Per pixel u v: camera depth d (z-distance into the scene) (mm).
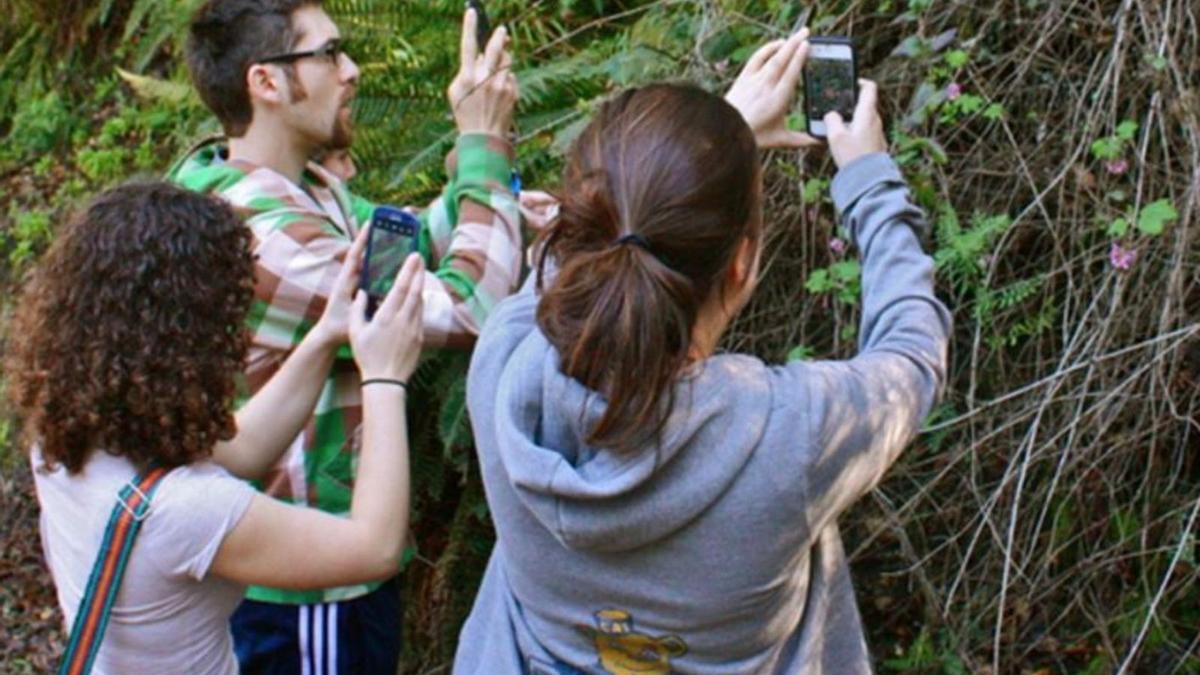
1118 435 2303
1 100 5438
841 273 2229
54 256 1540
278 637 2018
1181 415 2301
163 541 1493
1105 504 2369
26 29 5387
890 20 2490
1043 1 2371
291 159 2129
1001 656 2430
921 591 2484
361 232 1792
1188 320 2234
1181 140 2264
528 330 1399
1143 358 2234
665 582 1305
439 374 2717
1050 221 2240
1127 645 2387
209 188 2066
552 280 1333
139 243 1508
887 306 1404
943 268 2361
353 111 2939
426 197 2969
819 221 2463
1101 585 2383
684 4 2662
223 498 1510
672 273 1229
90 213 1550
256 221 2008
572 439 1304
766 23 2525
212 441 1543
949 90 2250
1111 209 2240
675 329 1236
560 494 1276
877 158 1496
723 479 1254
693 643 1333
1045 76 2369
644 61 2557
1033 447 2320
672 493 1262
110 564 1491
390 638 2127
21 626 3957
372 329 1671
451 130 2896
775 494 1259
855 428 1280
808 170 2438
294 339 2004
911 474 2426
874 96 1557
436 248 2107
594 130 1320
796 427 1258
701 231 1257
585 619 1354
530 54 2990
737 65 2473
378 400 1656
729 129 1299
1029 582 2299
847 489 1297
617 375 1225
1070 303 2352
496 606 1470
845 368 1317
